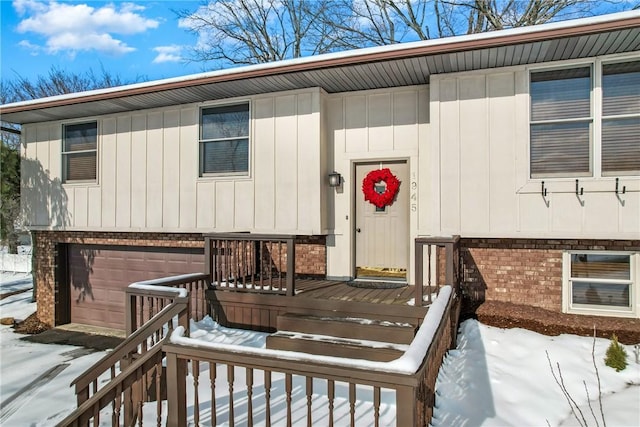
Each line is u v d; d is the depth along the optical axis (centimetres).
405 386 227
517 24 1335
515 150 563
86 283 901
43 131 888
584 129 538
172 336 308
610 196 525
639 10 441
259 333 561
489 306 584
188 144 761
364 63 556
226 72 625
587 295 565
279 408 358
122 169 814
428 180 646
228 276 607
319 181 666
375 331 461
